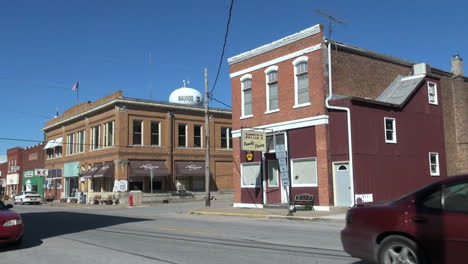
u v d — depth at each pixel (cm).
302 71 2266
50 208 3538
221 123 4631
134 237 1291
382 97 2408
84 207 3591
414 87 2381
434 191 616
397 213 634
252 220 1886
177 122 4334
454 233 572
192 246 1079
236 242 1141
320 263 824
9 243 1116
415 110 2380
